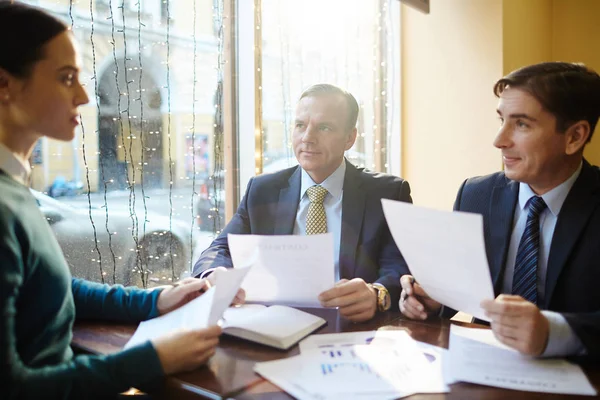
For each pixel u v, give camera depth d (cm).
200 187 199
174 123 188
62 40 90
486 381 79
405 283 118
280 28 228
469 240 86
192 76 193
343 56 265
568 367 85
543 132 107
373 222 154
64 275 90
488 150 275
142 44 176
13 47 85
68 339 93
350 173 163
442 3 286
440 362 87
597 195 112
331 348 94
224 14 206
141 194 178
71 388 75
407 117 304
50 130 91
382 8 292
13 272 75
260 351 93
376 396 75
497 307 88
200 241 201
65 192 157
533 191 120
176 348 82
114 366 78
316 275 109
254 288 117
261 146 221
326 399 73
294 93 237
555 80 105
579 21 349
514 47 283
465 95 281
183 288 112
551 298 111
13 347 73
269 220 161
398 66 301
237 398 74
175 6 185
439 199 296
